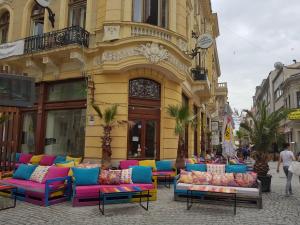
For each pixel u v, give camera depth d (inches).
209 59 1160.8
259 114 476.1
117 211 291.6
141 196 312.5
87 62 533.6
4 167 411.2
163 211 294.4
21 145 620.1
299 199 366.0
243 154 1061.1
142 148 520.7
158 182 467.2
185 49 575.8
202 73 720.3
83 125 537.3
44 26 604.7
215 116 1401.3
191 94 701.9
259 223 255.6
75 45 506.3
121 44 494.9
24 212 283.9
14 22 658.2
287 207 319.9
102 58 503.8
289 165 416.8
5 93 366.9
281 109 460.8
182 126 499.8
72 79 555.2
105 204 318.7
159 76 539.5
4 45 600.7
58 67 563.2
